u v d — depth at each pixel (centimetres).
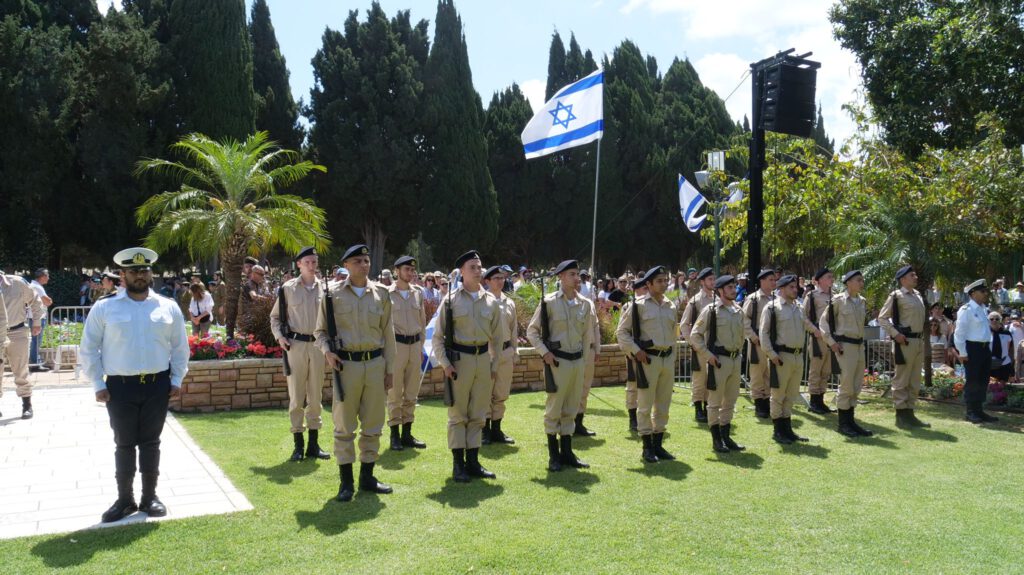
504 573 437
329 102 3300
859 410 1023
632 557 464
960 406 1045
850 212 1364
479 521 529
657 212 3900
